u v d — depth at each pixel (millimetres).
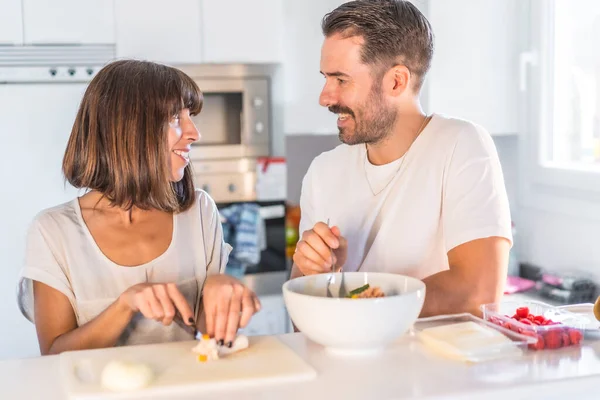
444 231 1463
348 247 1570
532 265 2734
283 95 2877
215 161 2818
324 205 1633
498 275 1354
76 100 2594
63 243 1342
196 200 1479
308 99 2916
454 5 2564
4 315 2566
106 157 1318
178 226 1418
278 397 931
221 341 1102
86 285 1333
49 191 2586
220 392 955
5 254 2561
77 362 1070
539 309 1258
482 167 1437
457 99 2621
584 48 2467
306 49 2887
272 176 2877
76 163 1353
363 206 1556
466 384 961
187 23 2719
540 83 2619
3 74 2520
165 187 1340
